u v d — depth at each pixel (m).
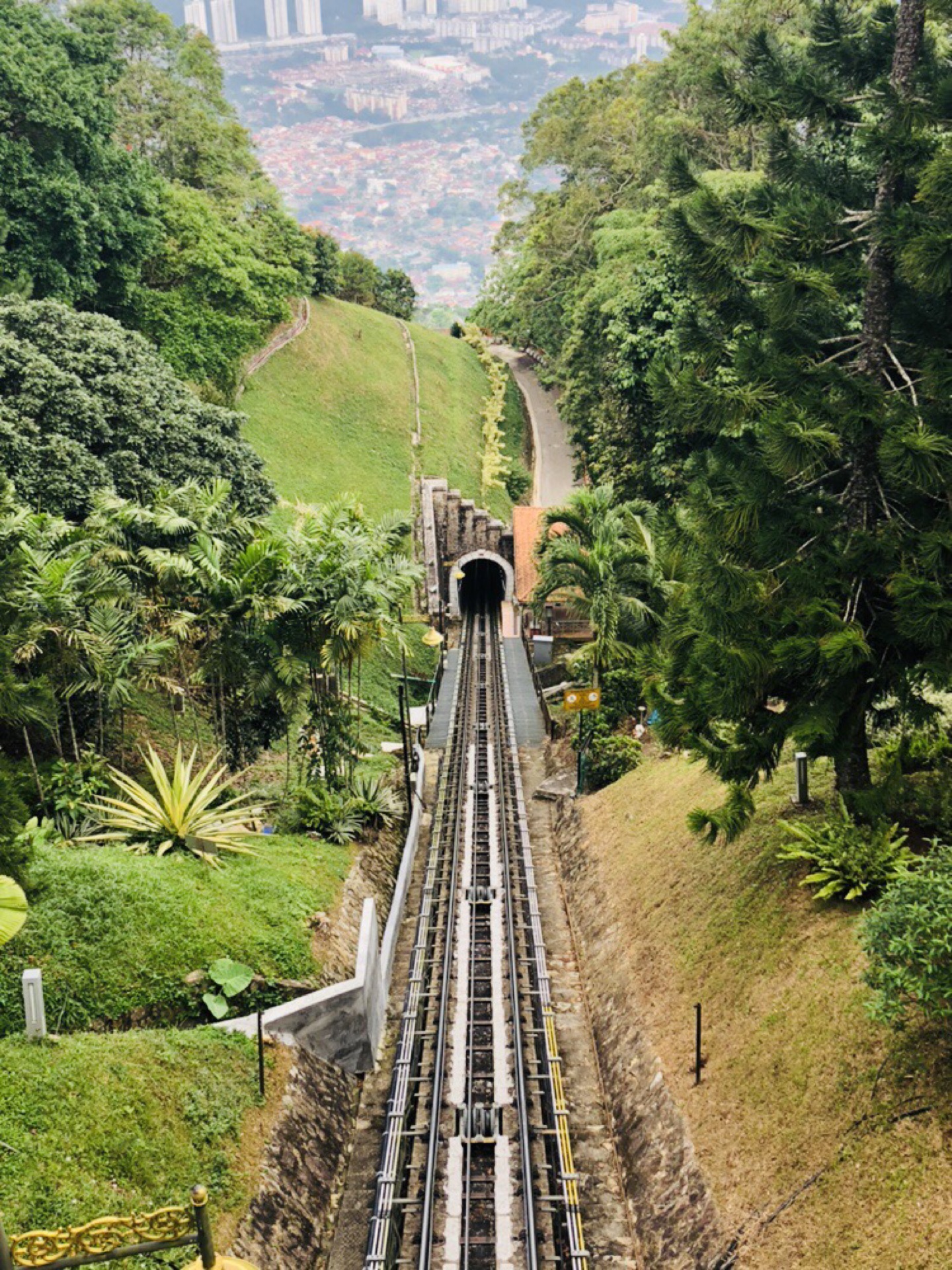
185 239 57.44
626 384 44.97
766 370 19.59
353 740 30.48
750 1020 18.73
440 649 52.19
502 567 64.19
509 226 96.19
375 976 22.34
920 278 17.62
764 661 18.59
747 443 21.30
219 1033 18.53
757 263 19.56
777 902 20.44
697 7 64.75
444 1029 22.17
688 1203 16.91
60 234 46.34
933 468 16.89
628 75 88.38
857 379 18.66
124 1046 17.06
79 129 47.03
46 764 25.31
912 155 18.23
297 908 22.44
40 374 32.22
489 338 122.62
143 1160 15.52
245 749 31.41
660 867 25.30
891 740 22.30
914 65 19.20
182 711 32.38
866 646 17.41
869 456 19.58
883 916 15.14
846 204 21.17
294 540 29.09
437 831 32.50
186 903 20.75
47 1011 18.05
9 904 10.90
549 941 26.52
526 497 80.62
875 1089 15.66
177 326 56.12
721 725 22.31
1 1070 15.62
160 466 34.84
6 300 35.41
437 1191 18.36
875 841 19.14
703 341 21.62
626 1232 17.62
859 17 21.38
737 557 20.28
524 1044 22.36
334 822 27.80
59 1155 14.88
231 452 38.16
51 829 23.17
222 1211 15.73
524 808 34.19
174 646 27.75
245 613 27.47
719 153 64.94
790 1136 16.28
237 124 77.38
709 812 19.61
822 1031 17.17
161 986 19.31
